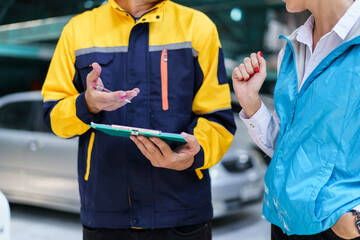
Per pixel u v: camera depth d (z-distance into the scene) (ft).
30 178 14.44
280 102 4.49
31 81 48.57
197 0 23.35
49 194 14.16
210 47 5.38
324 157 3.97
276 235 4.81
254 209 16.05
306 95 4.14
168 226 5.25
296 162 4.10
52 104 5.30
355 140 3.87
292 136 4.19
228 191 13.19
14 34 25.29
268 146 4.98
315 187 3.95
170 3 5.51
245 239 13.12
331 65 4.03
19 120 15.12
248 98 4.83
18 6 23.58
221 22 36.50
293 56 4.56
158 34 5.31
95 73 4.47
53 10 24.04
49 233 13.65
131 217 5.23
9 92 47.44
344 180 3.91
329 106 3.93
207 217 5.50
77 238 13.30
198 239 5.46
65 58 5.44
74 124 5.07
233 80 4.92
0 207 3.43
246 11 35.58
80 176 5.44
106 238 5.41
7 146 14.85
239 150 14.03
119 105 4.56
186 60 5.26
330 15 4.26
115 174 5.22
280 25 37.50
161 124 5.21
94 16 5.49
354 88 3.84
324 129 3.96
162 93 5.22
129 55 5.26
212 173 13.09
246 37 38.50
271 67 39.65
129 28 5.31
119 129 4.26
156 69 5.24
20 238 13.14
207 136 5.18
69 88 5.40
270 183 4.34
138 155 5.18
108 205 5.28
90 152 5.32
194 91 5.45
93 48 5.32
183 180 5.30
